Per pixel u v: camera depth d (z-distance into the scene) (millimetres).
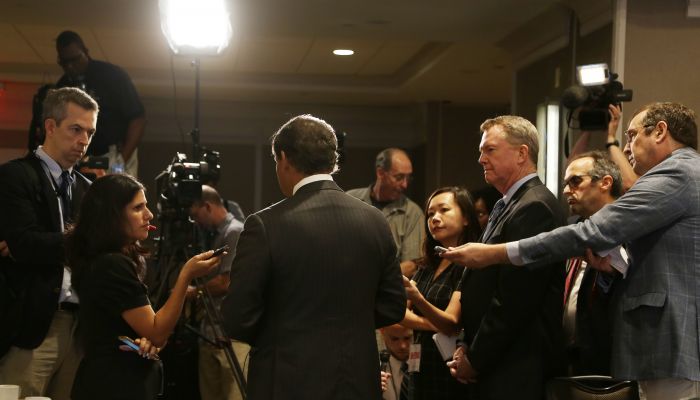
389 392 3756
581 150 4598
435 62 7742
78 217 2977
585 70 4344
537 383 3014
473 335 3139
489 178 3146
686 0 4848
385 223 2750
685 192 2770
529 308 2955
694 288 2760
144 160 10445
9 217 3268
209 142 10695
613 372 2848
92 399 2828
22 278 3340
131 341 2834
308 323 2561
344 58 8406
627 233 2746
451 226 3652
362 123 10750
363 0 5418
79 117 3412
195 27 4633
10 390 2547
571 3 5340
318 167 2711
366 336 2623
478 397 3137
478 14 5703
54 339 3402
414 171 10727
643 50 4859
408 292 3227
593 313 3152
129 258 2932
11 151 9688
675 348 2721
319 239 2596
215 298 4984
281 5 5578
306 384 2512
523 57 6375
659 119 2908
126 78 5664
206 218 5109
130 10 5871
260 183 10758
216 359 4973
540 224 2971
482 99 9773
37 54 8398
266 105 10547
